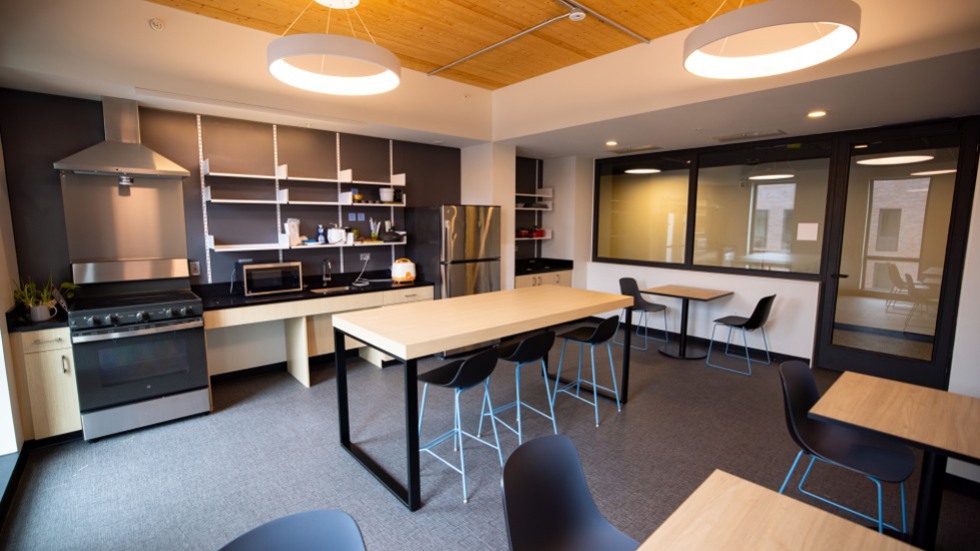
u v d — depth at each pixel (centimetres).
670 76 364
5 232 299
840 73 282
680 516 120
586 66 423
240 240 421
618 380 436
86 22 290
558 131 466
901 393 209
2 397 266
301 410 361
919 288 411
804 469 279
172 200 370
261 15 333
